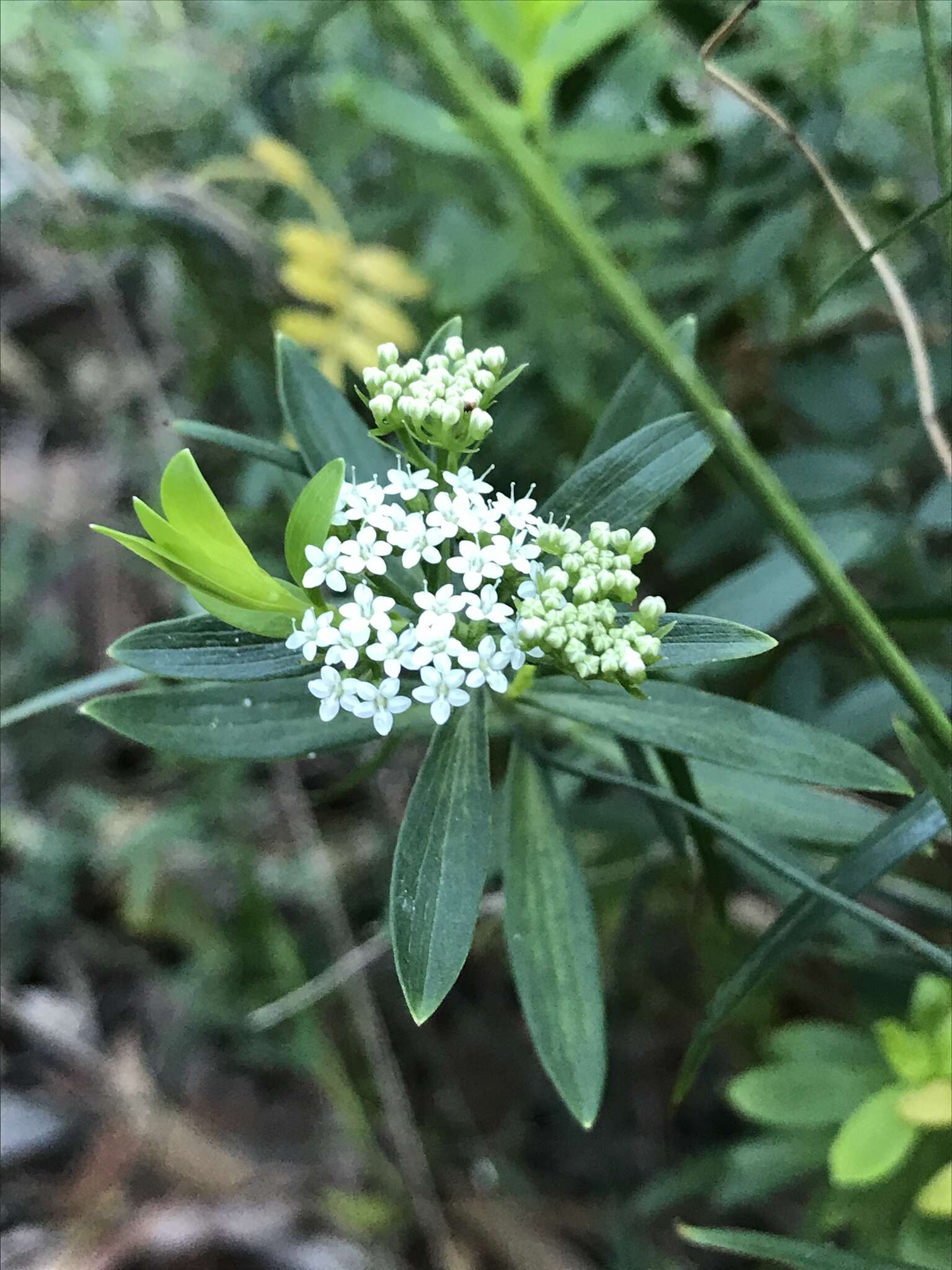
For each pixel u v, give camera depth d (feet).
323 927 0.54
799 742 0.26
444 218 0.45
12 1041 0.55
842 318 0.44
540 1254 0.47
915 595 0.40
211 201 0.49
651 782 0.32
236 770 0.54
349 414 0.30
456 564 0.23
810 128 0.39
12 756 0.60
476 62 0.39
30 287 0.73
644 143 0.34
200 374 0.55
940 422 0.38
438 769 0.25
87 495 0.65
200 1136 0.51
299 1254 0.48
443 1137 0.51
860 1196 0.33
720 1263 0.46
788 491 0.38
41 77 0.47
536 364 0.45
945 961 0.24
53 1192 0.50
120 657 0.24
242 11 0.46
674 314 0.46
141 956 0.57
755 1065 0.46
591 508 0.26
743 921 0.44
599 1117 0.51
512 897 0.28
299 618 0.24
